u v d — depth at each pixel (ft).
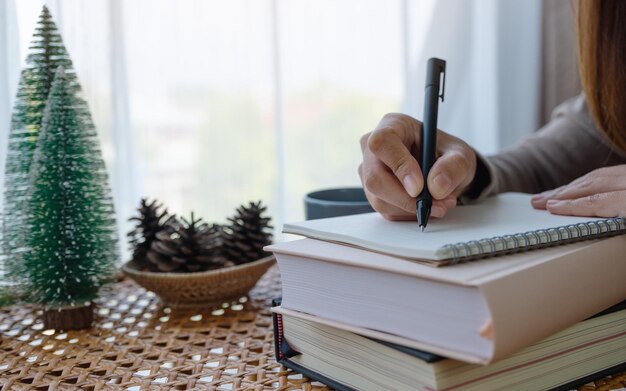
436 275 1.14
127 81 3.01
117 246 1.97
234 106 3.30
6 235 1.86
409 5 3.60
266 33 3.31
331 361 1.42
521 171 2.56
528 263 1.21
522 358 1.29
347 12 3.54
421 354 1.18
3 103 2.44
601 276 1.36
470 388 1.21
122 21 2.96
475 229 1.47
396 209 1.61
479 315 1.11
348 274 1.32
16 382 1.50
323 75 3.53
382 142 1.56
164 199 3.22
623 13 2.29
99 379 1.50
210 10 3.20
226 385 1.46
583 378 1.40
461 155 1.63
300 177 3.59
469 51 3.85
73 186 1.83
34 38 1.96
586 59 2.39
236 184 3.35
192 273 1.91
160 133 3.17
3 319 2.00
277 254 1.48
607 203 1.60
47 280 1.81
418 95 3.70
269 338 1.76
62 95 1.83
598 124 2.44
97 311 2.03
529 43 4.04
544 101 4.25
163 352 1.67
